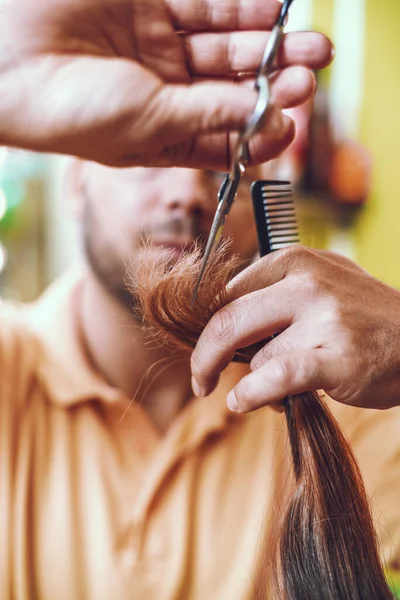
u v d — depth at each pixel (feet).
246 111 1.53
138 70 1.62
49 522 3.37
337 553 1.89
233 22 1.82
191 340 1.88
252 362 1.75
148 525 3.35
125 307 3.29
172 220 2.85
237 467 3.41
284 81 1.73
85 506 3.38
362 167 5.41
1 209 5.39
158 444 3.44
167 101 1.59
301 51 1.77
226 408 3.43
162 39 1.82
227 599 3.22
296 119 4.94
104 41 1.75
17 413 3.47
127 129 1.65
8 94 1.69
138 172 2.92
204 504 3.35
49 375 3.48
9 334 3.63
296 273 1.78
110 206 3.06
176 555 3.30
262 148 1.69
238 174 1.55
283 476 2.41
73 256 5.65
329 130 5.27
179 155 1.76
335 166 5.33
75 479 3.43
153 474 3.37
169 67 1.84
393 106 5.73
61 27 1.68
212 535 3.33
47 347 3.58
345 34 5.60
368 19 5.61
